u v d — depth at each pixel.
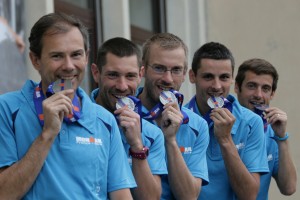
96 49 15.88
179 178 9.52
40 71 7.62
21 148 7.46
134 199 8.97
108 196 7.95
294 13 18.89
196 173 9.98
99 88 9.41
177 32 18.42
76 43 7.53
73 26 7.57
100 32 16.00
